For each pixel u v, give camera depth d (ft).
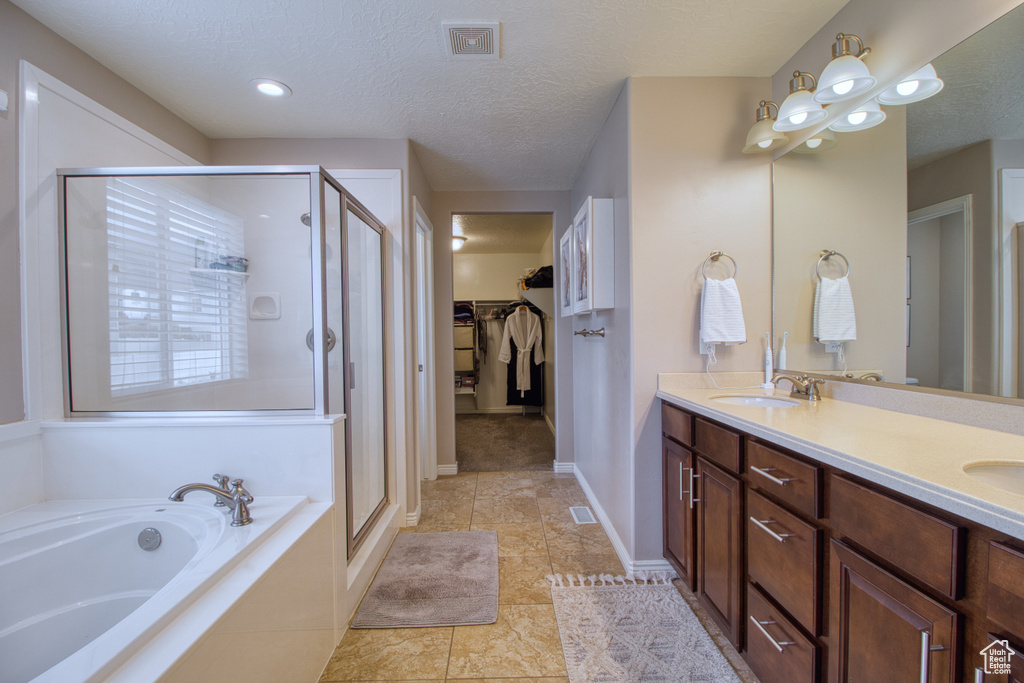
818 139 5.02
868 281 4.41
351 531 5.57
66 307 4.88
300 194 5.79
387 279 7.45
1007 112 3.16
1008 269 3.17
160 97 6.16
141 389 5.61
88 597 4.07
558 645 4.56
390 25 4.69
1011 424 3.16
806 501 3.05
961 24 3.45
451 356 10.33
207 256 5.98
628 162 5.76
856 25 4.39
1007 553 1.78
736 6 4.45
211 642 2.70
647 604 5.24
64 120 4.83
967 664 1.97
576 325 9.91
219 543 3.60
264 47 5.06
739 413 4.09
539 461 11.46
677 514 5.29
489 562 6.26
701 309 5.62
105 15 4.46
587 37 4.92
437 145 7.83
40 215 4.59
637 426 5.80
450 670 4.25
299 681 3.85
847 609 2.67
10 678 3.59
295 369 5.82
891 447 2.80
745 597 3.96
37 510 4.43
